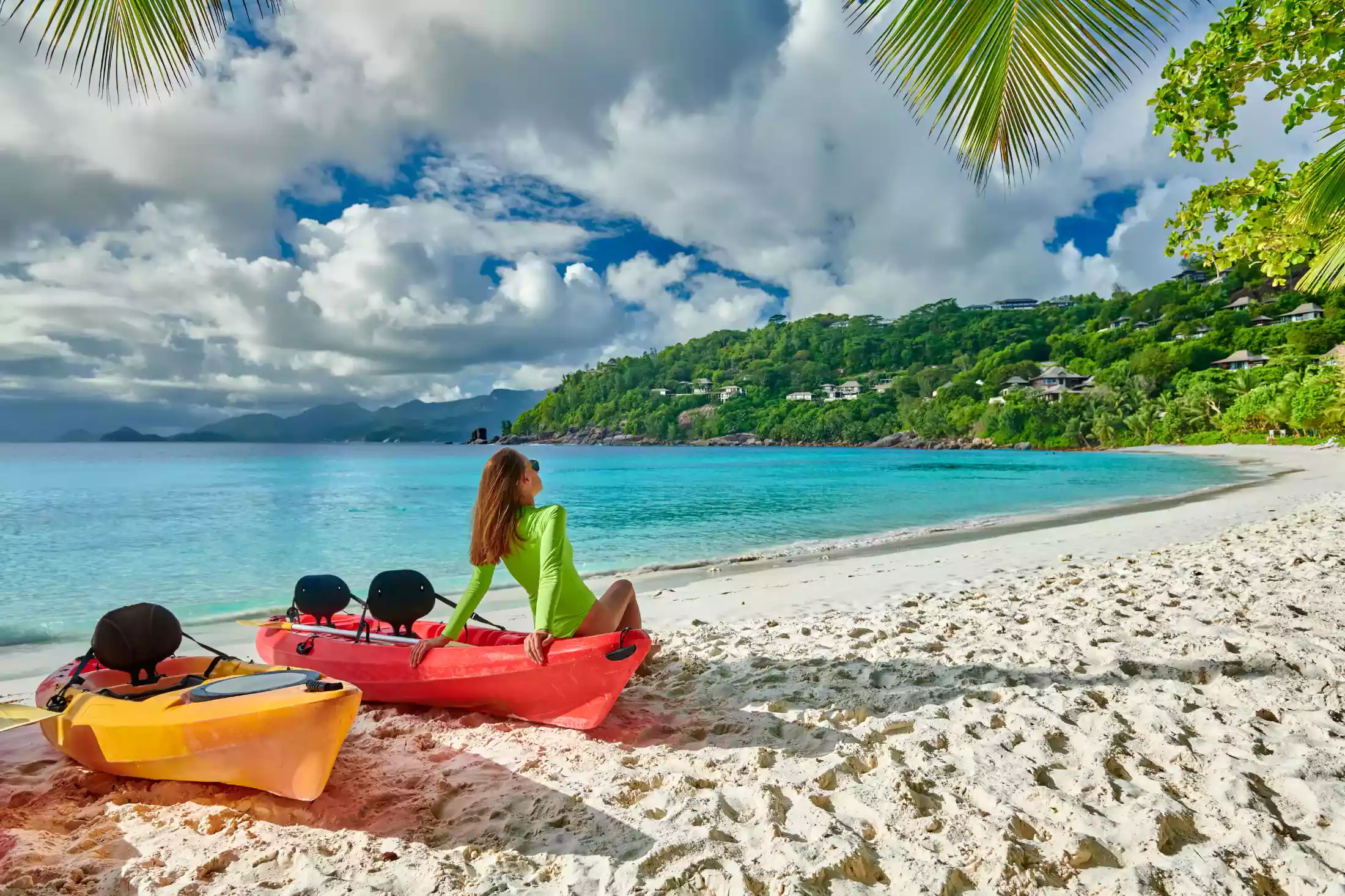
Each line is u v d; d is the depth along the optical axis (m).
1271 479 28.56
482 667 3.96
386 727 3.99
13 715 3.29
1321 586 6.61
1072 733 3.61
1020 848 2.55
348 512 20.81
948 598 7.44
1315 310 107.31
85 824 3.01
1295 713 3.70
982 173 3.93
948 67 3.66
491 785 3.28
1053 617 6.05
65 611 8.97
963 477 36.72
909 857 2.55
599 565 11.57
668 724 4.00
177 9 4.01
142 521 18.53
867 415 167.12
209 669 3.81
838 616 6.83
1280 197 6.05
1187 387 93.50
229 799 3.19
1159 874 2.37
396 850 2.71
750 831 2.78
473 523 3.98
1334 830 2.64
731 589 8.85
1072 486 28.88
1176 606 6.19
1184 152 5.29
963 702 4.07
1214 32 4.93
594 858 2.61
